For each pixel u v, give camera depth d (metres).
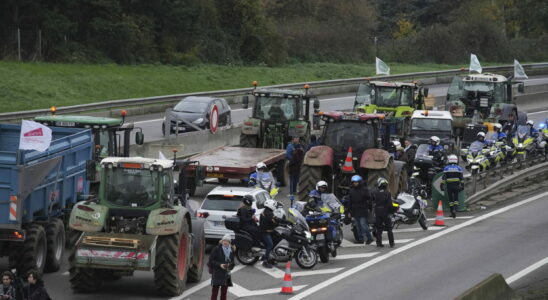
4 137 50.59
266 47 183.25
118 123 54.28
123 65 152.75
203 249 45.06
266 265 47.22
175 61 164.50
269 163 70.69
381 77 158.25
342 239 54.50
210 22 178.50
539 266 48.47
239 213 47.38
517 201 70.06
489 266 48.31
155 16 168.12
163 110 117.44
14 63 134.00
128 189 40.81
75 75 134.25
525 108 134.62
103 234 39.59
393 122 91.12
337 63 195.25
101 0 154.88
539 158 82.25
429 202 68.94
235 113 119.25
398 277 45.41
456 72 171.88
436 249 52.84
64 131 52.03
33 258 41.09
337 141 65.94
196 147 85.94
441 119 86.75
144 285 43.31
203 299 40.31
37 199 42.34
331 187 66.19
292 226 47.38
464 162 89.62
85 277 40.25
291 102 83.25
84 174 49.66
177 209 41.06
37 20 148.50
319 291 42.19
